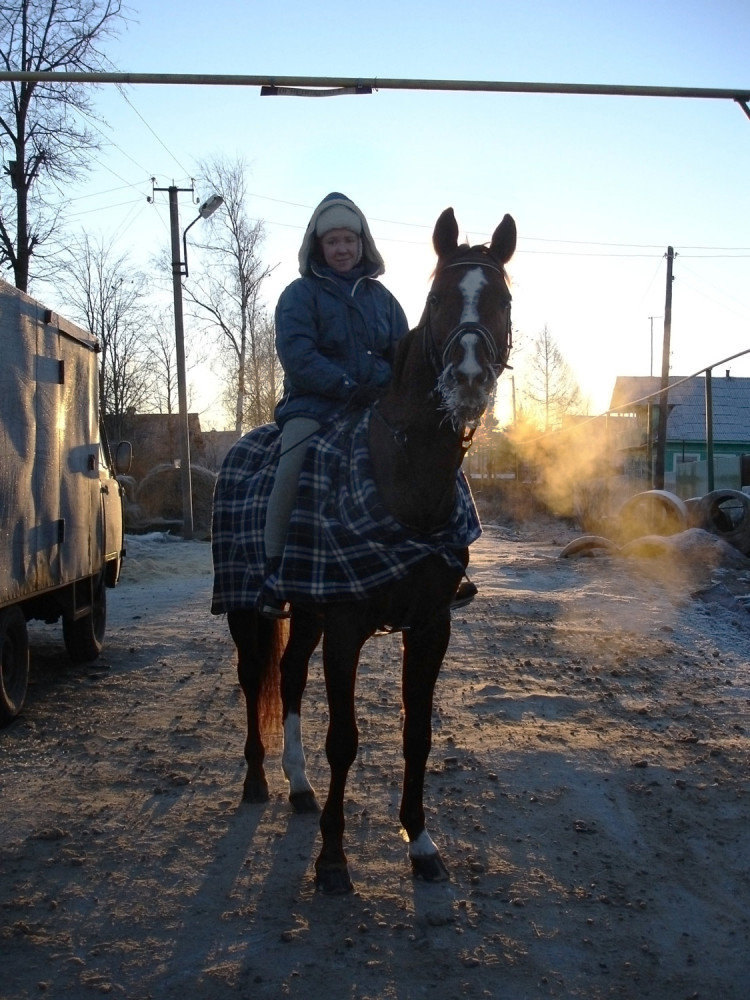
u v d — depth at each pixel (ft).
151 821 15.78
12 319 21.29
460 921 12.46
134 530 78.89
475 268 11.83
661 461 72.90
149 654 29.12
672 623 31.40
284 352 14.34
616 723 20.76
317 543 13.17
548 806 16.22
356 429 13.73
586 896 13.15
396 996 10.84
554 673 25.20
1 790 17.19
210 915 12.67
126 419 130.62
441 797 16.60
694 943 12.06
